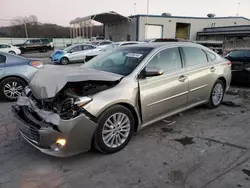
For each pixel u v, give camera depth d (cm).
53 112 253
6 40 3700
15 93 545
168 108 352
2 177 243
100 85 284
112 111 277
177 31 3306
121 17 2909
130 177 243
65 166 264
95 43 1878
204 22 3133
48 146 249
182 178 240
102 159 278
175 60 364
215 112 451
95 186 229
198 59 408
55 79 271
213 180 237
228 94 605
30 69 552
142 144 315
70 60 1528
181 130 363
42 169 258
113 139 288
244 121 404
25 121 269
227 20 3234
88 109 253
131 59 338
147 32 2833
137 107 307
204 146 310
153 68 308
